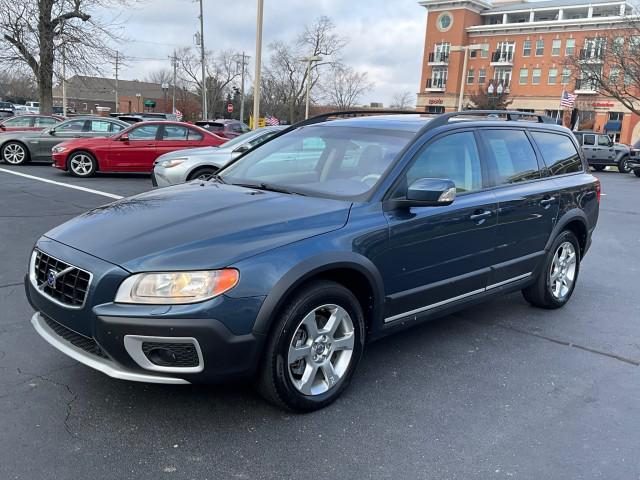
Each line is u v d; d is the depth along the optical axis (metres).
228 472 2.77
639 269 7.34
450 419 3.37
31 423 3.09
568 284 5.57
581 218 5.51
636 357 4.43
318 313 3.34
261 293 2.95
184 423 3.17
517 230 4.70
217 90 78.25
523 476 2.85
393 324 3.79
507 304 5.66
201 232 3.11
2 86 46.12
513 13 68.12
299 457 2.92
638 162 24.34
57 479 2.66
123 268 2.89
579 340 4.74
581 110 61.28
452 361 4.20
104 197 10.71
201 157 10.11
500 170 4.64
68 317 3.02
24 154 15.97
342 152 4.13
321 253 3.19
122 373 2.88
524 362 4.24
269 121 33.12
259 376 3.15
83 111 95.25
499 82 58.09
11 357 3.85
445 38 69.62
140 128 13.88
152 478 2.70
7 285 5.33
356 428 3.22
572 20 60.94
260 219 3.28
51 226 7.96
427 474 2.84
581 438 3.23
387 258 3.60
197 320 2.81
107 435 3.02
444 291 4.11
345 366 3.48
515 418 3.42
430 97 71.94
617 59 36.16
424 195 3.54
